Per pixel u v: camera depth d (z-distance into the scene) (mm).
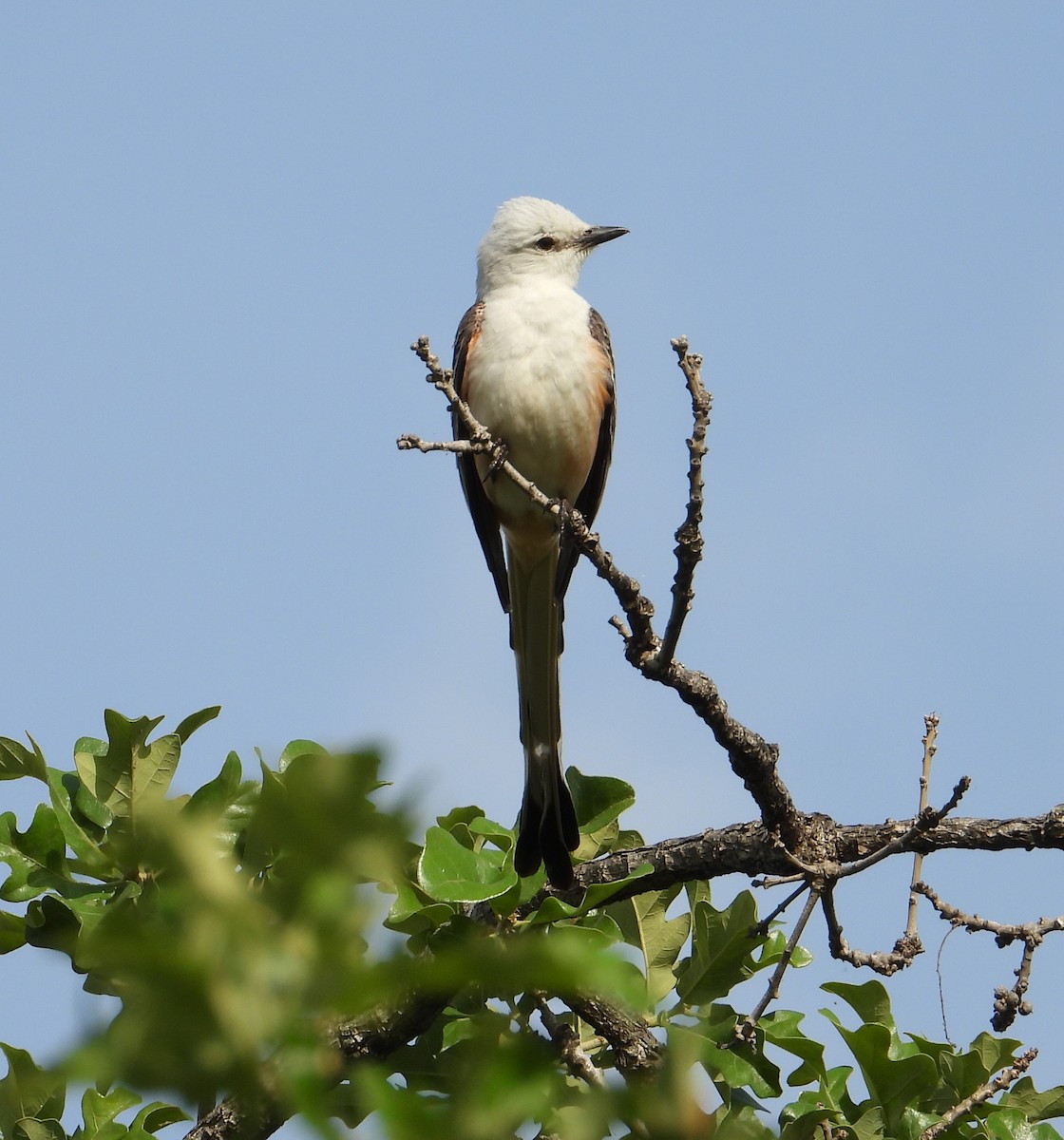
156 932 2605
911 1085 8969
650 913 9875
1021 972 8547
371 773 2764
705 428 9039
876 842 10062
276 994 2641
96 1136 8773
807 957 10031
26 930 8898
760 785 9703
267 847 2789
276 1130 8289
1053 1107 9070
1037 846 9883
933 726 9219
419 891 8742
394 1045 8492
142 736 8984
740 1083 8883
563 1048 8719
